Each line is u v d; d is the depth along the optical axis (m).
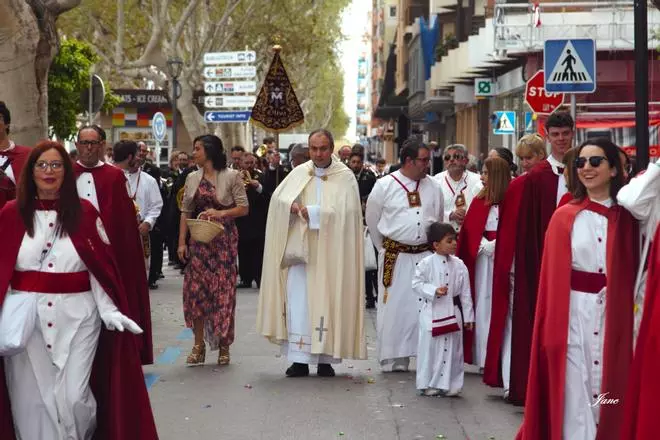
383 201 11.43
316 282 11.10
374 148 108.12
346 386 10.75
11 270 7.00
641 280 6.74
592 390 6.94
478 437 8.71
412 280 10.84
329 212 11.09
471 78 40.81
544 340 7.00
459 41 44.25
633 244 6.84
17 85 15.52
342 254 11.11
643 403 6.09
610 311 6.78
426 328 10.23
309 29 50.94
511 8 29.66
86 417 7.22
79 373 7.12
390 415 9.49
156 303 17.30
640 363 6.18
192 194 11.83
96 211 7.27
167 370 11.53
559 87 15.01
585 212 6.99
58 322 7.06
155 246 19.50
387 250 11.44
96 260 7.10
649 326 6.15
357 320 11.24
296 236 11.12
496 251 9.84
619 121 26.30
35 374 7.09
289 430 8.93
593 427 6.92
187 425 9.09
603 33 28.27
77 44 34.94
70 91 34.22
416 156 11.33
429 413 9.57
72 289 7.11
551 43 15.01
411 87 62.09
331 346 11.06
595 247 6.93
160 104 49.94
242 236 19.25
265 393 10.38
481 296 10.70
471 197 12.84
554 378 6.96
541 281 7.11
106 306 7.14
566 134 9.40
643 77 13.16
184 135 52.34
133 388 7.32
